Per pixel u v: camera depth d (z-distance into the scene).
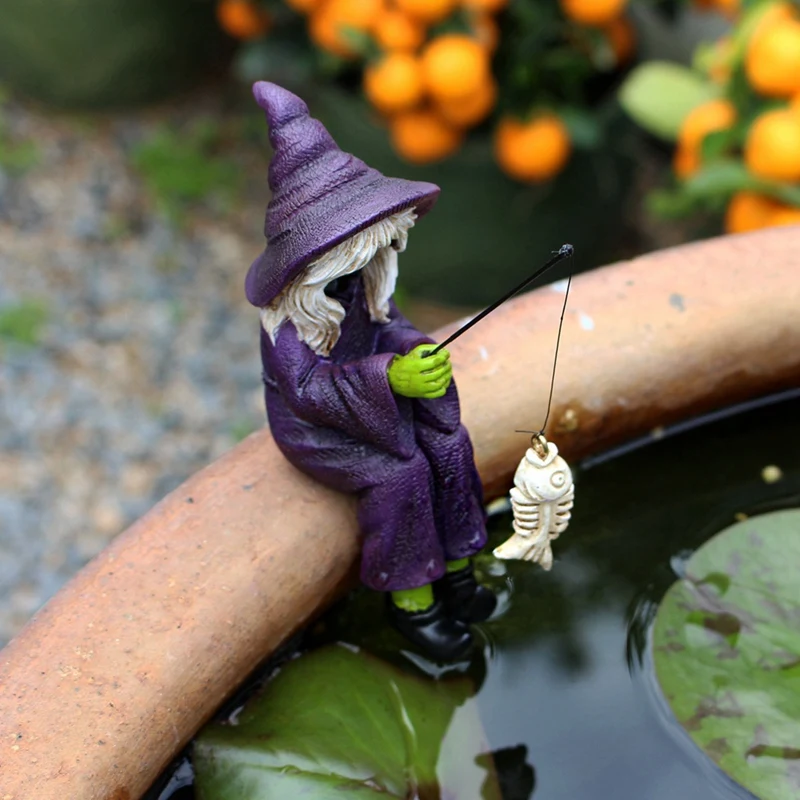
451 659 0.54
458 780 0.51
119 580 0.51
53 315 0.93
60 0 1.01
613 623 0.55
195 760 0.51
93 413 0.86
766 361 0.58
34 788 0.48
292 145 0.49
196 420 0.86
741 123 0.70
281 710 0.52
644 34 0.94
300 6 0.78
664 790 0.51
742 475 0.59
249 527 0.52
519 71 0.77
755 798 0.51
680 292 0.58
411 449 0.51
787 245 0.59
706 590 0.54
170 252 1.00
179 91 1.14
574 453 0.58
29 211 1.02
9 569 0.77
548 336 0.57
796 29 0.66
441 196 0.84
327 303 0.50
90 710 0.49
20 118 1.10
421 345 0.50
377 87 0.75
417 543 0.52
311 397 0.50
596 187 0.87
